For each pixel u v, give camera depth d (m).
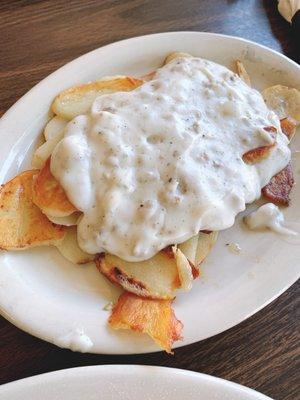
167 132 0.30
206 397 0.23
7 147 0.31
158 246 0.27
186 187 0.28
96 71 0.35
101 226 0.27
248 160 0.31
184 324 0.26
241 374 0.26
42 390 0.23
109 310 0.27
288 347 0.27
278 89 0.35
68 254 0.28
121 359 0.26
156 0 0.41
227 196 0.29
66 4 0.41
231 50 0.37
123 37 0.39
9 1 0.40
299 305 0.28
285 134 0.34
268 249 0.30
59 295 0.27
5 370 0.26
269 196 0.32
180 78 0.33
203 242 0.29
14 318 0.25
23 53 0.38
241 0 0.43
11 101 0.35
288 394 0.26
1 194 0.29
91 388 0.23
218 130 0.31
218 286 0.28
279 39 0.41
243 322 0.28
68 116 0.32
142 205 0.28
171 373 0.24
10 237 0.28
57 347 0.26
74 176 0.28
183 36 0.37
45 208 0.28
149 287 0.27
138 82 0.33
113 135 0.29
